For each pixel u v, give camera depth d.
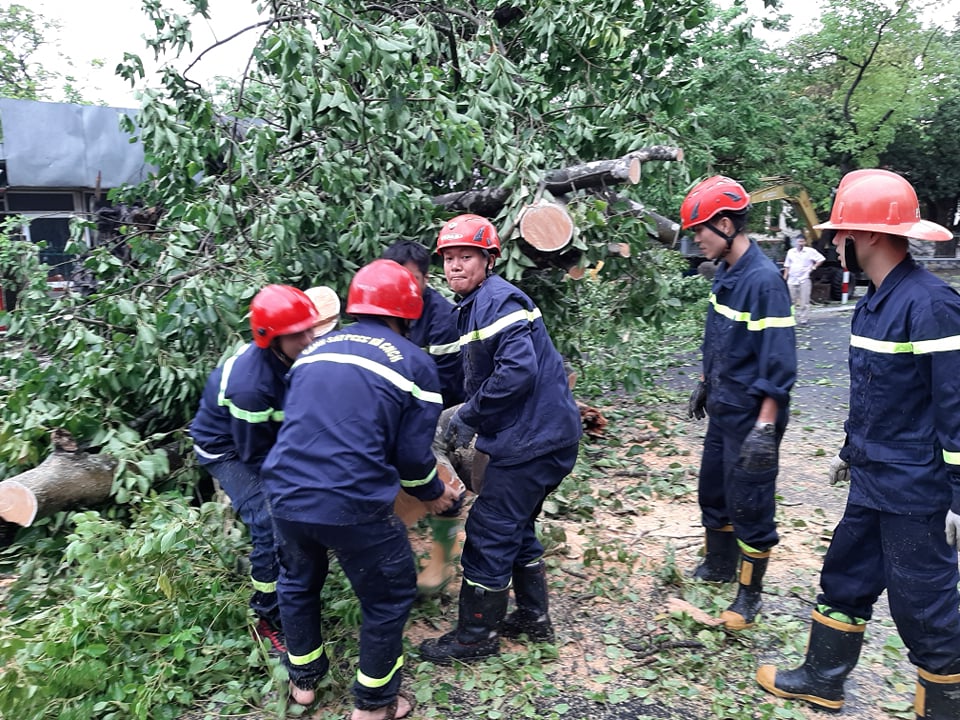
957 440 2.25
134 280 4.91
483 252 3.05
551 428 2.96
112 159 11.16
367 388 2.52
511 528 3.01
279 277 4.50
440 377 3.76
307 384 2.55
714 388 3.36
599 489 5.16
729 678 3.03
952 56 20.81
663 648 3.23
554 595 3.70
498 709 2.84
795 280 13.75
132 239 5.12
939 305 2.30
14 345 5.25
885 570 2.54
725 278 3.30
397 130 4.55
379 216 4.53
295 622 2.72
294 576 2.71
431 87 4.62
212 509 3.69
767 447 3.15
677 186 6.23
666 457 5.88
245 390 2.81
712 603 3.56
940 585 2.44
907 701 2.87
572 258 4.95
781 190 15.66
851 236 2.51
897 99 19.28
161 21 4.67
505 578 3.04
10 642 2.71
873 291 2.54
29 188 11.01
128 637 3.07
